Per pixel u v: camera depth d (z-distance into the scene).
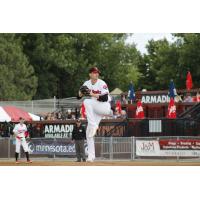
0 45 87.88
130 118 49.62
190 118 46.62
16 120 55.75
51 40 99.50
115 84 107.25
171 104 47.47
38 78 97.50
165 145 42.88
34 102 68.88
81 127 42.12
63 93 101.69
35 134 52.66
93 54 105.00
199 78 84.19
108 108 26.58
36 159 46.84
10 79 86.75
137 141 43.84
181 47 86.62
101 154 44.81
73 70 99.00
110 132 49.03
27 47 98.12
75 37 102.25
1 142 47.94
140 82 111.62
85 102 26.58
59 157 46.53
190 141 42.12
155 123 47.44
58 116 58.31
